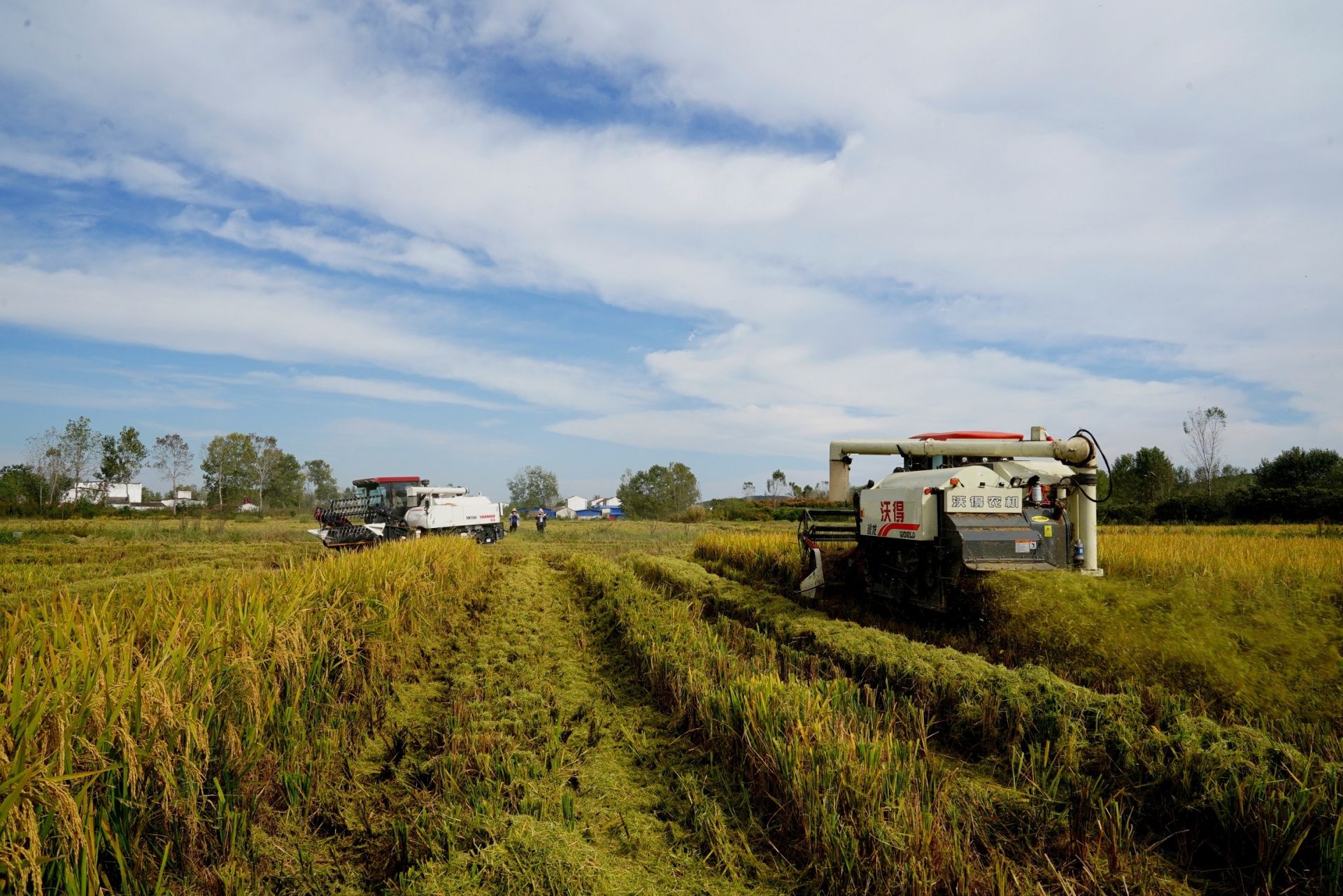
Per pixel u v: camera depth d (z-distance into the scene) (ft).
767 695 16.43
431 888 10.43
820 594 35.76
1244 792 12.70
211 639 15.66
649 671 22.39
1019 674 18.93
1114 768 14.80
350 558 31.53
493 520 90.17
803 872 11.80
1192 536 54.19
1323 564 32.68
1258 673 19.17
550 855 11.16
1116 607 23.35
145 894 11.14
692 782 14.97
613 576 42.24
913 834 11.37
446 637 28.96
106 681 11.92
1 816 9.33
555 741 16.96
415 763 16.52
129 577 40.34
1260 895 11.30
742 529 121.49
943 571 27.99
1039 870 11.66
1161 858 12.41
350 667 20.48
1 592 36.40
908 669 20.24
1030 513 27.96
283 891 11.65
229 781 13.64
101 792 11.27
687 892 11.37
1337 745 15.35
